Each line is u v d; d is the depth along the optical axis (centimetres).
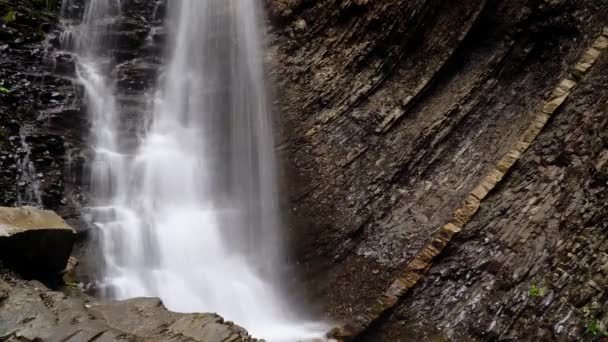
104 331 493
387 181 1051
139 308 574
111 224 915
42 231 600
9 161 875
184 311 861
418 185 1038
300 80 1232
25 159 896
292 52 1274
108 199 979
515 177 948
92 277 816
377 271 945
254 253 1043
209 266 977
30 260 604
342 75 1205
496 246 882
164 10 1302
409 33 1169
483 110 1095
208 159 1147
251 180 1156
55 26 1156
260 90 1245
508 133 1038
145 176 1045
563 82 1014
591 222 833
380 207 1026
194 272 951
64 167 938
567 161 916
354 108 1166
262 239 1070
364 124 1139
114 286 828
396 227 989
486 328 806
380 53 1191
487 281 855
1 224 580
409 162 1063
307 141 1152
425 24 1167
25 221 602
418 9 1152
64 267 647
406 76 1171
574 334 748
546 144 955
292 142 1159
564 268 812
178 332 523
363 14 1209
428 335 833
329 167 1104
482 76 1121
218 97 1241
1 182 846
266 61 1277
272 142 1173
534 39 1119
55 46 1125
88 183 964
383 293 895
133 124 1109
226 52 1306
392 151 1085
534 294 806
